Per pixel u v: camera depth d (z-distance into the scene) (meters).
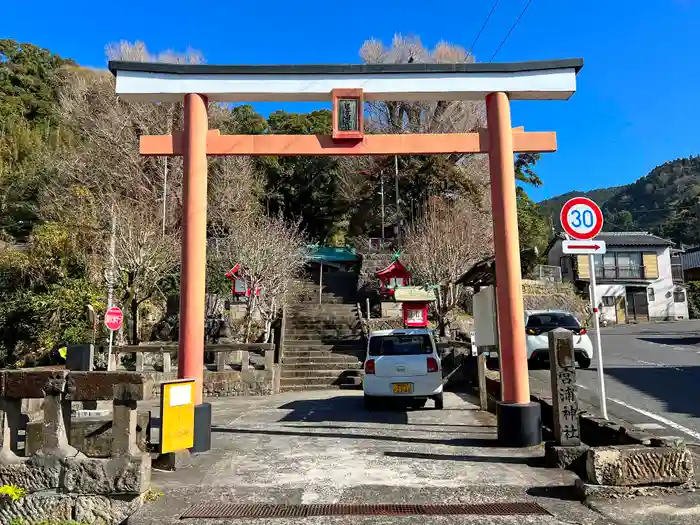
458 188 28.17
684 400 8.95
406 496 4.45
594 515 3.92
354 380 14.88
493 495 4.43
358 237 33.53
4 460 4.70
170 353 14.87
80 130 27.47
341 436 7.23
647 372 12.19
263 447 6.52
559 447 5.38
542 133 6.88
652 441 4.48
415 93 6.88
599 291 37.59
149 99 6.98
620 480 4.22
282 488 4.73
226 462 5.74
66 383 4.71
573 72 6.84
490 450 6.15
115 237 15.72
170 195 23.00
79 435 4.88
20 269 18.25
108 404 10.81
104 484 4.48
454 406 10.08
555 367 5.58
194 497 4.49
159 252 16.42
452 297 18.14
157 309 19.91
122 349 13.56
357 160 31.72
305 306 21.53
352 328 19.16
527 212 36.22
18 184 25.09
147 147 6.84
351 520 3.87
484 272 8.30
